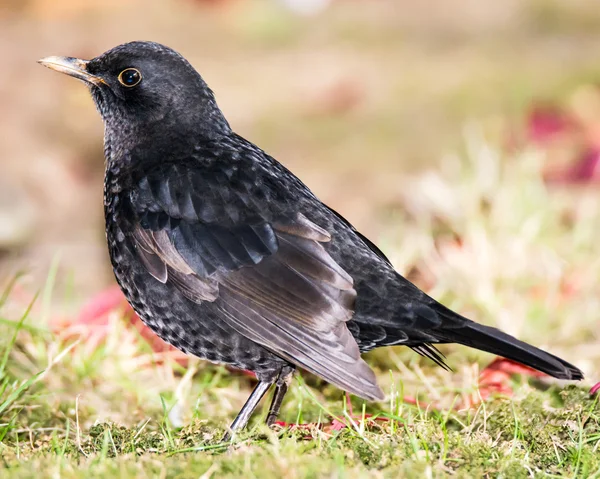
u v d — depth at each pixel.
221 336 8.92
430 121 20.30
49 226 17.42
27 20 27.61
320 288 8.43
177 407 9.95
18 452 8.26
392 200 17.28
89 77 9.77
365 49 24.84
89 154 19.83
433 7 27.66
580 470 7.94
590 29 25.47
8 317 11.93
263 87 22.70
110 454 8.37
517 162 15.73
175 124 9.55
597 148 17.31
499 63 23.09
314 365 8.20
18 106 21.16
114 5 28.95
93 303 11.88
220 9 28.50
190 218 8.95
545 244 13.96
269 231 8.77
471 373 10.27
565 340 11.86
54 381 10.55
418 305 8.82
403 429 8.60
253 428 8.61
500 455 8.07
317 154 19.44
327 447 7.94
